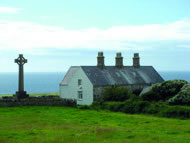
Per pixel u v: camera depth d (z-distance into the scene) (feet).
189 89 131.95
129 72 210.38
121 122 99.19
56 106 145.18
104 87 187.42
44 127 84.79
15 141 66.74
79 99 194.18
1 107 130.82
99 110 138.41
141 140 67.05
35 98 145.79
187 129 84.33
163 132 79.51
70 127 85.05
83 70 190.90
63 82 211.61
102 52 202.39
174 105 130.11
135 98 147.95
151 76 218.38
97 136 71.92
